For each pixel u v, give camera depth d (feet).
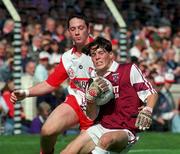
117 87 79.66
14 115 151.33
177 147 125.70
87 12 205.77
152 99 78.59
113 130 79.36
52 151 87.35
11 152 118.32
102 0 209.87
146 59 190.70
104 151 76.33
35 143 128.98
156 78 164.04
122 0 219.82
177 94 178.19
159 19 226.38
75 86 86.89
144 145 127.03
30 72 161.89
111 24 205.16
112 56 80.38
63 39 175.94
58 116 84.48
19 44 152.97
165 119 165.78
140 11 222.48
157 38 209.05
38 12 195.11
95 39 81.41
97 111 80.69
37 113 152.15
